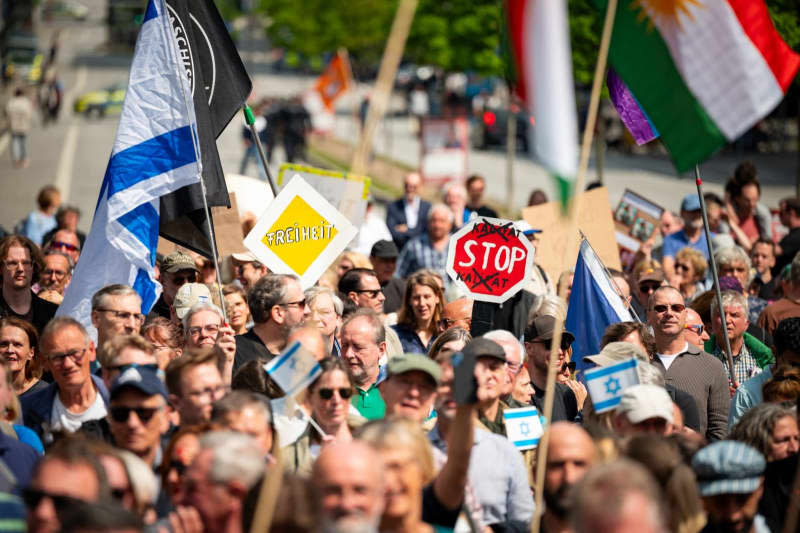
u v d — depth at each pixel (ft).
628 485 22.47
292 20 353.51
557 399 45.32
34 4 577.02
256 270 61.87
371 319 44.39
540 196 90.58
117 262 49.16
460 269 48.67
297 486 26.17
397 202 96.07
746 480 29.63
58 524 25.48
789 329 42.60
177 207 49.29
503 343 38.83
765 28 38.47
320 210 52.29
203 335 43.62
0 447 32.71
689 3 38.52
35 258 55.21
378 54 360.89
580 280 53.26
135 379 32.76
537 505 29.30
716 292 51.34
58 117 290.97
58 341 38.55
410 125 347.77
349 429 37.86
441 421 32.17
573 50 103.30
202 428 30.96
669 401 35.12
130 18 483.92
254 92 384.06
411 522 28.37
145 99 48.24
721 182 190.08
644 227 78.13
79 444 26.45
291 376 33.73
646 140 49.80
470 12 198.39
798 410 34.94
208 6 52.29
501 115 265.54
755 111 38.58
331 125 279.28
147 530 27.55
